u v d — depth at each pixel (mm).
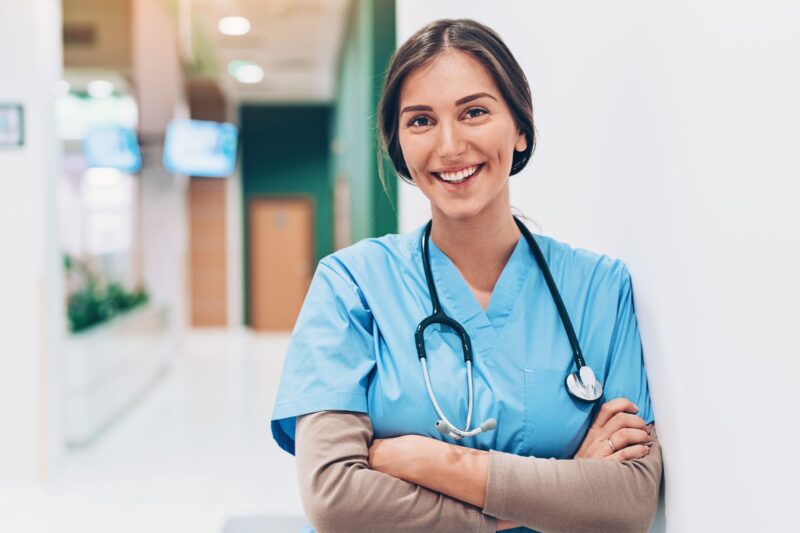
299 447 901
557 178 1328
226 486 3314
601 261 1021
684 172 841
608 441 898
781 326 646
